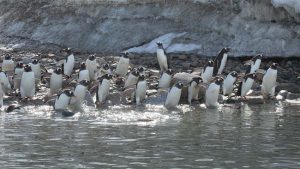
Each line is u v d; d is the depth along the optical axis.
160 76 25.20
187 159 13.79
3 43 44.41
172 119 19.17
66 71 26.56
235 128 17.62
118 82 25.55
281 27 31.56
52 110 20.77
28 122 18.28
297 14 30.33
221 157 14.01
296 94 24.53
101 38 38.94
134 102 22.45
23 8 47.81
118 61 28.66
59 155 14.06
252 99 23.30
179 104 22.72
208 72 25.23
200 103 23.02
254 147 15.06
